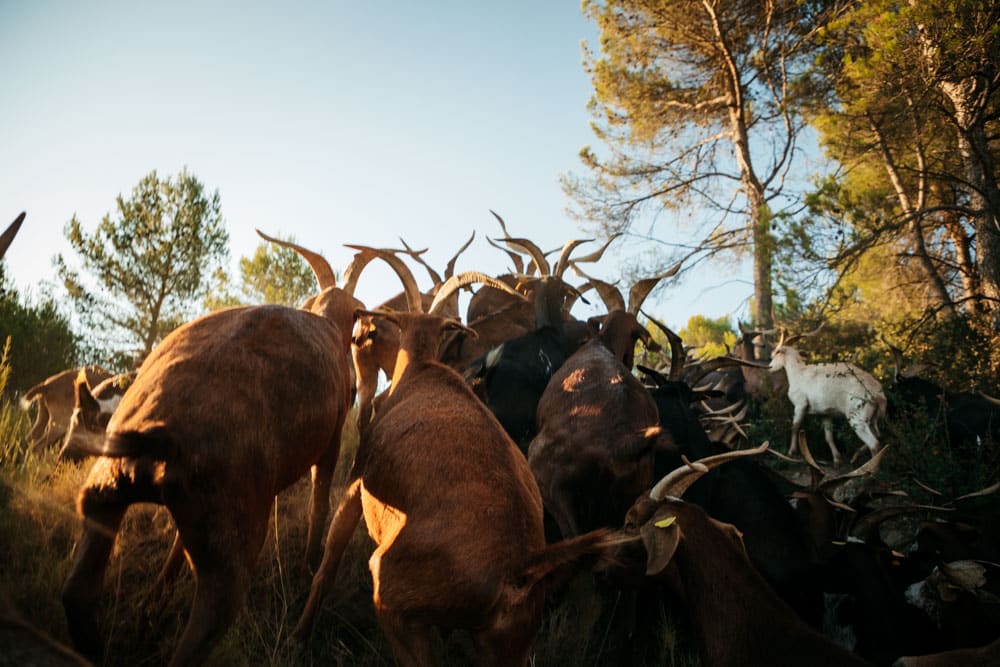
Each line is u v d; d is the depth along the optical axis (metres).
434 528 3.26
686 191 19.78
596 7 20.11
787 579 4.98
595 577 4.84
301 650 4.15
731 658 3.76
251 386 3.39
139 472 2.95
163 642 4.02
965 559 4.98
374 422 4.29
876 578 4.75
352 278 5.79
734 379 11.66
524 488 3.60
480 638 3.25
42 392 6.94
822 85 17.91
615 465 5.37
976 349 10.11
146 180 12.29
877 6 12.75
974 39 11.16
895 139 13.15
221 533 3.10
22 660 1.87
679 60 20.17
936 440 7.24
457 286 5.23
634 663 5.12
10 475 4.95
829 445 10.34
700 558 3.98
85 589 2.92
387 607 3.25
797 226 11.37
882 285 16.33
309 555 4.78
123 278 11.97
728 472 5.57
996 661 3.39
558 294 7.58
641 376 8.84
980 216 12.10
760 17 19.16
